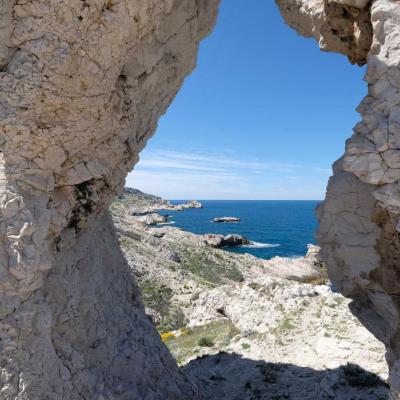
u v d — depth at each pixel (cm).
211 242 7812
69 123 679
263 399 1163
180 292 3247
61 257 788
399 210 573
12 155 639
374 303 775
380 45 605
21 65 610
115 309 952
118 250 1095
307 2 857
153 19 758
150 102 966
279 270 5500
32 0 595
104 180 865
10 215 627
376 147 575
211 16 1026
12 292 621
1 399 589
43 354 653
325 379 1216
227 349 1644
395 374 642
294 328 1672
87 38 635
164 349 1094
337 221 813
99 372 805
